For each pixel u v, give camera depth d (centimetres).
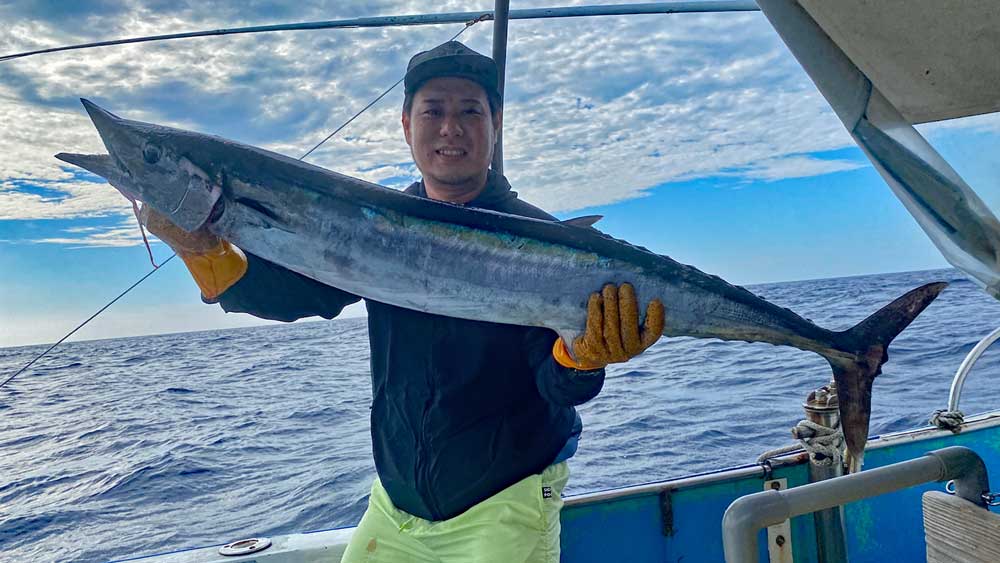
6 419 1443
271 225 225
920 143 127
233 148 226
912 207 133
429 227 228
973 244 126
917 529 301
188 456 903
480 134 255
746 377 1248
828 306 3094
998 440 321
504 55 330
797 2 130
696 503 288
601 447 726
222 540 582
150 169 220
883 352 228
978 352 326
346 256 227
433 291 228
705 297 231
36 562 563
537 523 225
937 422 327
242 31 347
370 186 232
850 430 226
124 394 1753
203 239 222
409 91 263
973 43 112
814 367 1341
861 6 114
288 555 268
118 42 338
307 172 229
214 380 1908
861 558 293
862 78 128
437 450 230
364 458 827
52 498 753
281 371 2098
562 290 227
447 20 346
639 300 228
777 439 729
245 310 246
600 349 210
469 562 224
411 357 237
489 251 228
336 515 621
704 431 782
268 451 910
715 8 337
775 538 283
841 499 149
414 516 238
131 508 691
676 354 1762
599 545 279
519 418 231
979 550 147
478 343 233
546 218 268
